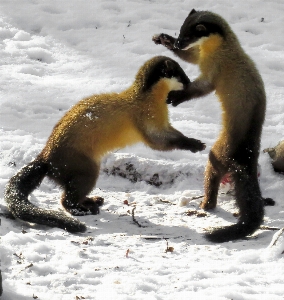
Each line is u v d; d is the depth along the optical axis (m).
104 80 18.41
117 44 20.88
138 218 11.39
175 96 11.93
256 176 11.41
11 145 13.79
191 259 9.09
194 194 12.61
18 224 10.54
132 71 19.09
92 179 11.36
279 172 13.47
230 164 11.48
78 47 20.78
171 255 9.25
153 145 11.89
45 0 23.50
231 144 11.55
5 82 17.78
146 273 8.27
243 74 11.74
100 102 11.58
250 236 10.67
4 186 11.81
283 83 18.89
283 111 17.28
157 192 12.98
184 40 12.34
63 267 8.24
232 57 11.90
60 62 19.78
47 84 17.92
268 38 21.70
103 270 8.25
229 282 7.98
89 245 9.47
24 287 7.54
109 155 13.48
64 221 10.25
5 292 7.27
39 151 13.41
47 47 20.56
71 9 22.98
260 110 11.75
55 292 7.50
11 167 13.12
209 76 12.03
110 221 11.16
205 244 10.11
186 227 10.98
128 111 11.66
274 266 8.71
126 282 7.83
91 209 11.45
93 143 11.31
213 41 11.97
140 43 20.84
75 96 17.17
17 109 16.31
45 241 9.38
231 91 11.73
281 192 12.86
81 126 11.23
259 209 10.71
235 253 9.49
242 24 22.61
